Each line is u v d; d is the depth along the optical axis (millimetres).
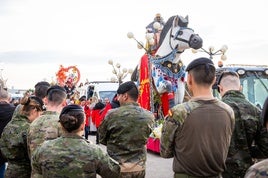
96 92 22844
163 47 13086
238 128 4004
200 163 3459
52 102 4418
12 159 4738
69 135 3477
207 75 3582
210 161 3471
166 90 12914
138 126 4777
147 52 13281
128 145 4750
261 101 9883
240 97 4137
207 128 3479
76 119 3449
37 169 3527
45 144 3494
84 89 26156
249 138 4020
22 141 4680
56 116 4344
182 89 13180
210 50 12781
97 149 3486
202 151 3449
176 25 12906
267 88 10008
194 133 3471
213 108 3545
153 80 13086
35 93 5609
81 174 3340
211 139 3480
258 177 1846
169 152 3664
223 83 4254
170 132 3568
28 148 4328
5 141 4758
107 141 4926
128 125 4746
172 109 3600
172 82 13016
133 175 4750
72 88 31609
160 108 13492
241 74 9898
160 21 13781
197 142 3461
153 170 9773
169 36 12906
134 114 4801
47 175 3369
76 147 3398
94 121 16828
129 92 4875
